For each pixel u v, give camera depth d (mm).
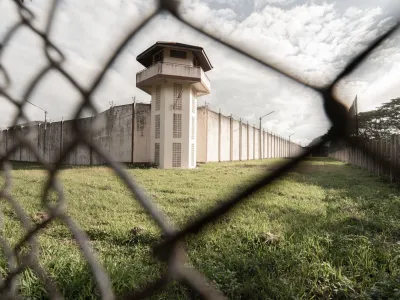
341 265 3572
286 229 4934
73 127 784
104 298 1016
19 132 910
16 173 14516
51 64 798
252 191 1010
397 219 5645
